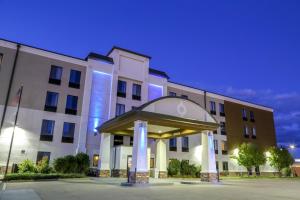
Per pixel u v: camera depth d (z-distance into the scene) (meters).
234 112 42.09
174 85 36.09
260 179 32.38
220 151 38.03
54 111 26.09
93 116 27.89
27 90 25.06
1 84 23.94
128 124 19.70
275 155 41.44
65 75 27.61
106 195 11.50
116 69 30.23
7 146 22.92
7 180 18.50
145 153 17.12
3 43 24.98
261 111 46.50
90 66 28.95
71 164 23.58
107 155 23.58
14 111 23.94
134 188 14.92
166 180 22.34
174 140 33.59
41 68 26.38
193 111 20.50
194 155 34.53
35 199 9.98
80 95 27.88
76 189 13.74
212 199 10.79
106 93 29.23
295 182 25.92
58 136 25.70
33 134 24.44
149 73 33.59
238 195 12.44
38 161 24.12
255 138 43.44
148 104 18.05
